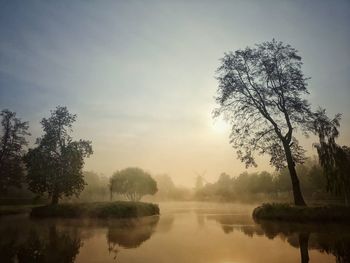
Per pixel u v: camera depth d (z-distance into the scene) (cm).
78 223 2566
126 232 1897
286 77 3017
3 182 5572
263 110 3106
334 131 3191
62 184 4138
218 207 5728
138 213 3309
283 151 3023
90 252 1233
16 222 2675
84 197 8056
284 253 1149
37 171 4116
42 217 3284
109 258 1118
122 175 5900
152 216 3391
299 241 1402
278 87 3000
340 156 3247
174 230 1969
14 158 5666
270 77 3050
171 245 1382
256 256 1109
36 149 4234
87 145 4400
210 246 1338
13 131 5625
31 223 2573
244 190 11088
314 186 7275
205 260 1064
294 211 2344
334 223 2086
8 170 5581
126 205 3319
